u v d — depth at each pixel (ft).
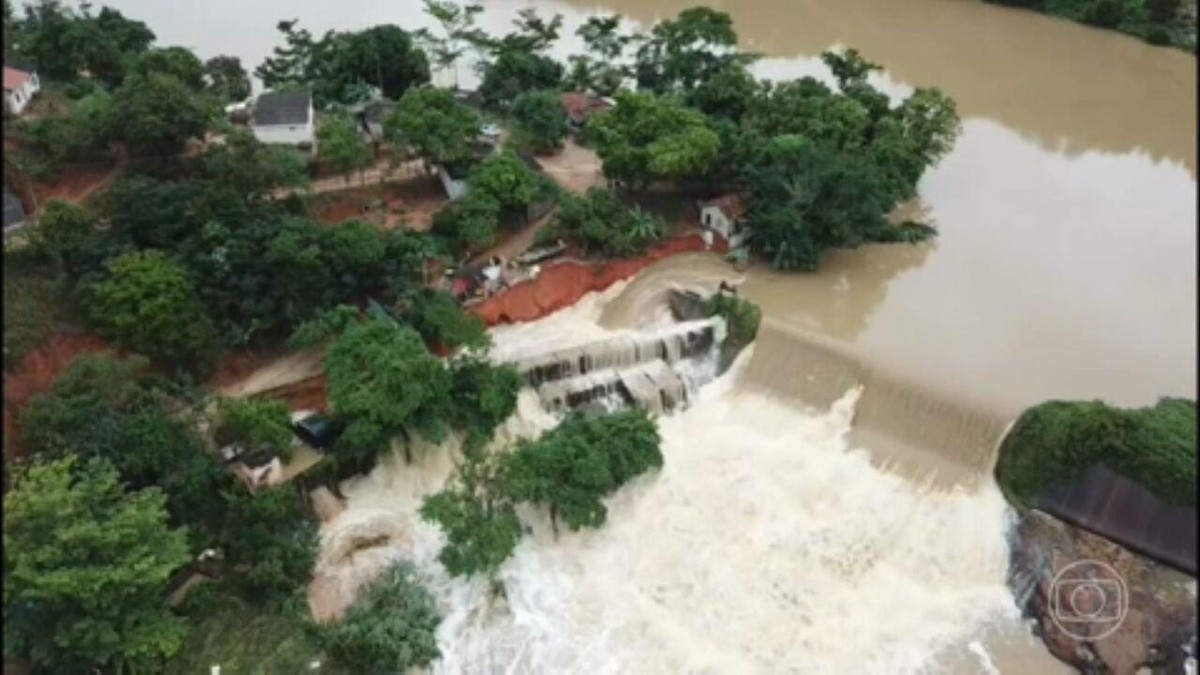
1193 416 157.99
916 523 160.66
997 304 201.98
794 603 151.43
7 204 182.91
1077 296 204.13
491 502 154.30
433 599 149.28
